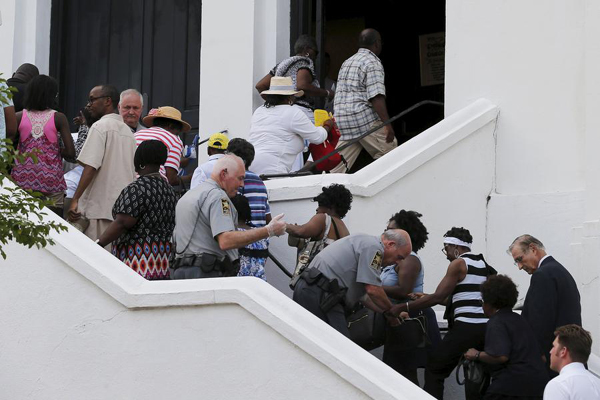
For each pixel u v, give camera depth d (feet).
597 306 77.25
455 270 70.54
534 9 88.43
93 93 84.58
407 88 120.37
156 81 109.70
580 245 78.89
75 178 87.66
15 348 68.85
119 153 79.36
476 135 86.99
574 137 85.87
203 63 101.65
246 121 99.25
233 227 67.46
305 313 63.46
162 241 71.61
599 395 59.00
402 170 81.97
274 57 100.32
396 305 70.13
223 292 64.39
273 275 80.07
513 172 87.81
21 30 113.19
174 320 65.51
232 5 100.73
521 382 64.75
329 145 91.91
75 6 114.52
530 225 85.51
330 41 120.37
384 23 120.98
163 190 71.97
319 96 95.86
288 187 80.43
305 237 72.28
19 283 69.15
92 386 66.95
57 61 114.21
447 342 70.13
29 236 58.85
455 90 91.30
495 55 89.76
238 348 64.03
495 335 65.36
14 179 78.95
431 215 83.76
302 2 102.47
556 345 60.54
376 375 61.31
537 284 67.92
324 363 61.98
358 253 67.92
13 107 79.15
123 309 66.59
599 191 81.35
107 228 71.20
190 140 107.14
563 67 86.79
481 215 86.89
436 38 119.24
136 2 111.45
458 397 73.97
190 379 64.95
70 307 67.87
